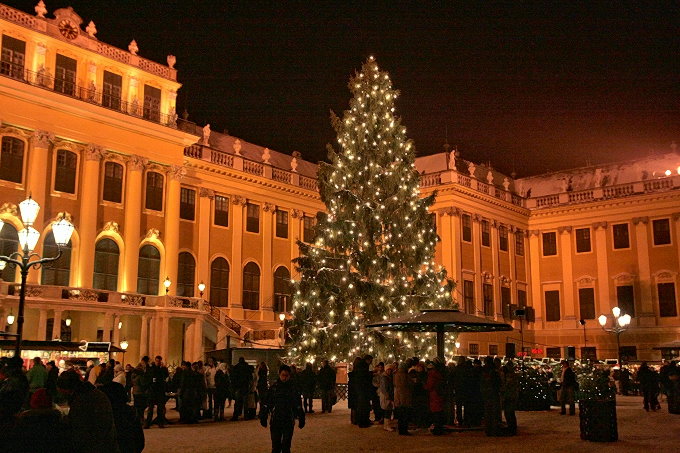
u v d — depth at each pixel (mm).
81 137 35594
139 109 38500
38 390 6934
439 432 16766
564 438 16000
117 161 37469
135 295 36219
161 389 18812
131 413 8609
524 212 57562
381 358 27906
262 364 21609
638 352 51125
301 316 28625
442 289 28953
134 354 37812
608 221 54094
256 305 45312
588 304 54188
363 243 29016
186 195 42250
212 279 42781
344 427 18656
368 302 27797
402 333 28312
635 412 23172
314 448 14516
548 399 24031
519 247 57094
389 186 29609
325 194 30516
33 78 33969
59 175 34875
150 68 39656
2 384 10555
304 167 52719
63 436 6805
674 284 50375
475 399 18312
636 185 52812
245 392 21047
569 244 55875
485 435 16656
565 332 54750
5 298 30734
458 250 49781
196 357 37469
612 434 15344
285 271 47594
